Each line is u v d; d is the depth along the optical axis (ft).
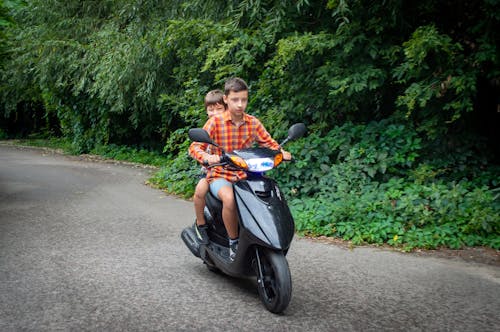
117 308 13.09
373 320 12.51
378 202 21.47
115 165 48.55
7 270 16.07
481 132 26.37
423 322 12.42
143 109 48.39
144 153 53.72
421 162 25.23
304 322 12.34
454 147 25.23
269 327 12.03
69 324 12.09
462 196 22.22
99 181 36.88
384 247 19.24
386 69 26.14
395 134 24.97
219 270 16.17
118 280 15.24
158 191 32.32
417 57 22.16
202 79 35.22
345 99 26.86
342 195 22.27
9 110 81.66
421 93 23.58
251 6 26.89
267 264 13.23
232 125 14.46
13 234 20.83
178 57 39.52
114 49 43.93
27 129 94.79
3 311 12.80
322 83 27.14
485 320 12.58
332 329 11.96
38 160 53.62
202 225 15.15
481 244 19.30
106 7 54.75
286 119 28.99
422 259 17.74
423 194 21.99
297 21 27.30
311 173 25.91
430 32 21.98
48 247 18.85
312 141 27.22
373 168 24.17
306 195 25.63
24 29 62.13
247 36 27.81
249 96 30.37
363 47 25.79
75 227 22.15
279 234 12.46
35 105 84.48
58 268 16.33
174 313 12.82
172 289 14.52
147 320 12.37
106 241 19.79
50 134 87.51
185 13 36.09
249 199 13.05
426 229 20.03
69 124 66.95
